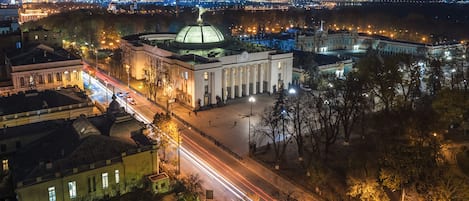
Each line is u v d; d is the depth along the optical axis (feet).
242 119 467.11
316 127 411.34
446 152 332.80
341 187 305.32
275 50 577.02
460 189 244.22
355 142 390.21
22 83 479.82
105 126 315.37
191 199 284.00
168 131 340.18
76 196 271.08
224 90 528.22
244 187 316.81
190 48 580.30
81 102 381.81
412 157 269.03
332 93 444.14
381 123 376.07
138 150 291.99
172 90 536.01
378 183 271.28
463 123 391.04
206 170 342.44
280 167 346.95
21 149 297.33
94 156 279.28
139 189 294.25
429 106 428.97
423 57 654.12
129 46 644.27
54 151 282.77
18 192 249.96
